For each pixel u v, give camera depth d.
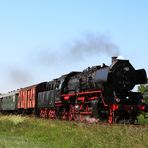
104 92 25.98
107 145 16.48
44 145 18.05
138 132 17.59
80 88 29.98
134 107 25.64
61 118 34.56
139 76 27.47
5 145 16.73
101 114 26.22
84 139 18.08
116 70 26.59
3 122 28.53
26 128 25.55
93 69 28.98
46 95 38.62
